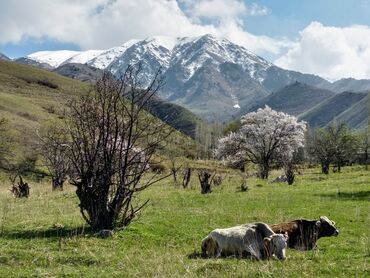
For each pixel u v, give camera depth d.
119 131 19.20
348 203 27.80
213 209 24.97
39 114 112.56
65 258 13.99
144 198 31.38
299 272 12.23
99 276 12.23
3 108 109.56
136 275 12.16
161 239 17.36
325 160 82.00
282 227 15.63
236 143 80.81
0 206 26.34
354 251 15.01
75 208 25.36
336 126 94.12
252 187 42.94
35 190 42.09
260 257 13.88
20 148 64.25
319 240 17.34
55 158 39.53
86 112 18.67
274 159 80.44
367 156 108.31
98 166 18.31
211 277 11.87
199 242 17.05
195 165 80.06
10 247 15.12
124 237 17.14
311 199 30.12
